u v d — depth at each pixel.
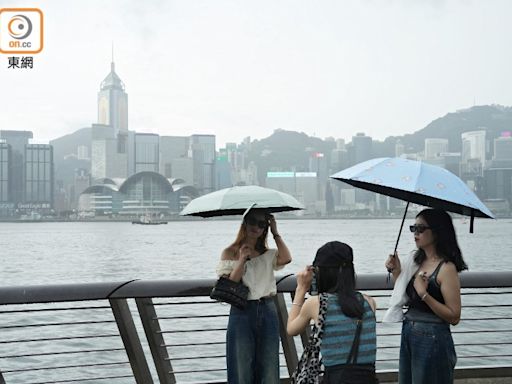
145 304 4.71
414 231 3.80
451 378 3.74
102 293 4.33
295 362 5.05
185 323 25.28
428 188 3.69
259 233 4.27
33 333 27.25
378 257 102.69
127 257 115.12
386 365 15.99
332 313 3.39
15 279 75.06
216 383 5.01
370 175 3.82
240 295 4.20
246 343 4.25
